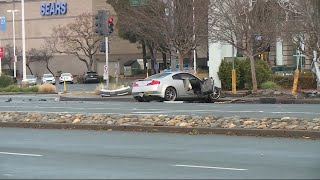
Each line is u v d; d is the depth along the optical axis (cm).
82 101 4234
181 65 4891
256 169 1339
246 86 4847
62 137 2097
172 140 1955
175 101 3769
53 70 12850
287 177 1223
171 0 4762
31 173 1316
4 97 5228
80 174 1292
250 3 4225
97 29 4544
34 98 4928
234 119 2280
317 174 1260
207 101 3856
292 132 1969
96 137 2078
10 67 12825
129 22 6975
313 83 4862
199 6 4641
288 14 4134
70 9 12575
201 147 1769
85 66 12438
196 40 4862
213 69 4909
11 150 1742
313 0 3916
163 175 1268
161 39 5338
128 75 11112
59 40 12250
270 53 6744
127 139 2002
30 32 13100
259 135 2025
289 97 3816
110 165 1426
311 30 3931
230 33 4303
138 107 3275
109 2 9338
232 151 1667
